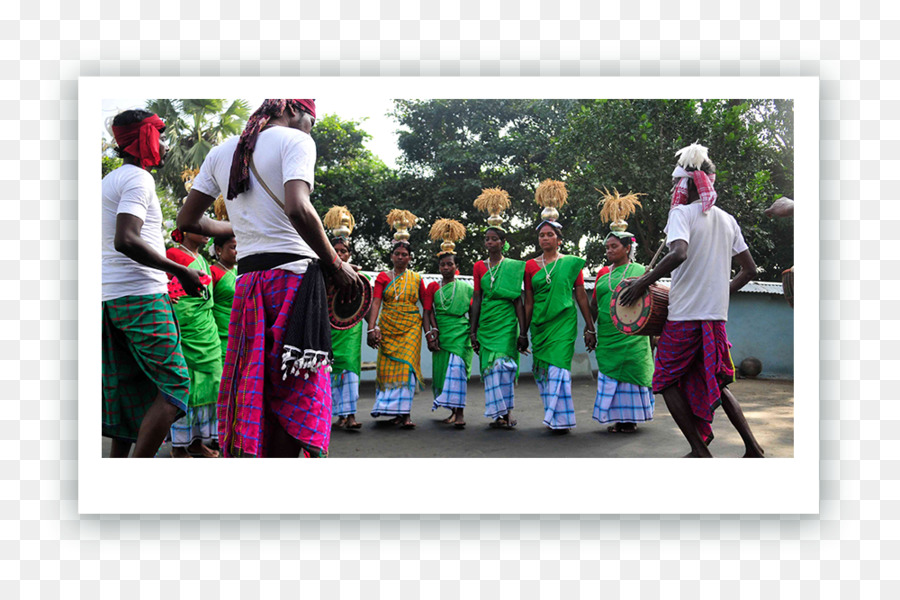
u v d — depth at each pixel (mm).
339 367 6234
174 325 3471
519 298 6273
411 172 15172
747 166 11914
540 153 14250
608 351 5969
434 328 6738
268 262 2703
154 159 3365
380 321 6523
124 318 3383
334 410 6262
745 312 10883
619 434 5891
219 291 5180
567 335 5895
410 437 5891
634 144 11617
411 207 15016
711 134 11453
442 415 7258
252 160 2713
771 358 10781
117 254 3381
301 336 2602
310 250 2770
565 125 13289
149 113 3363
